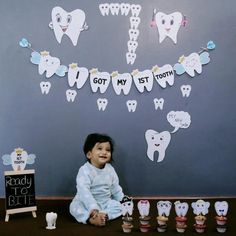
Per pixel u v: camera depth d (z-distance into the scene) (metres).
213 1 2.20
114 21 2.17
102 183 1.98
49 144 2.18
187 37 2.20
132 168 2.20
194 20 2.20
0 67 2.15
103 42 2.17
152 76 2.19
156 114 2.20
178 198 2.20
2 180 2.15
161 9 2.18
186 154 2.22
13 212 1.87
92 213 1.81
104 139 2.00
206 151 2.22
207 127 2.22
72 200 2.07
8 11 2.14
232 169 2.23
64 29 2.15
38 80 2.16
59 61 2.16
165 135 2.21
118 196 2.05
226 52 2.22
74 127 2.18
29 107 2.17
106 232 1.70
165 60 2.19
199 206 1.80
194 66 2.20
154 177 2.21
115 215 1.91
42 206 2.12
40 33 2.15
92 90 2.18
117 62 2.18
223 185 2.23
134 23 2.17
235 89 2.23
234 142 2.24
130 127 2.20
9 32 2.15
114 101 2.19
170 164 2.21
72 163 2.18
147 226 1.70
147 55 2.18
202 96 2.22
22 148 2.16
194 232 1.70
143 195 2.21
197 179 2.22
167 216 1.76
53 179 2.18
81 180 1.94
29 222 1.84
